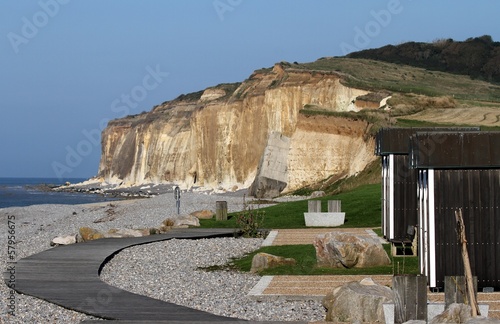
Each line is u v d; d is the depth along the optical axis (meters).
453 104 84.19
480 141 20.73
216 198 74.81
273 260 26.58
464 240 16.16
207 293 22.00
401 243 28.66
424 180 21.61
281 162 83.31
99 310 18.48
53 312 18.73
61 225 54.19
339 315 17.11
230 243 35.28
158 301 19.77
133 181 158.38
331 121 82.12
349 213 43.28
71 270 25.56
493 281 20.78
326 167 80.81
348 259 25.55
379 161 67.25
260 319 17.80
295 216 43.81
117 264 28.73
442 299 19.48
